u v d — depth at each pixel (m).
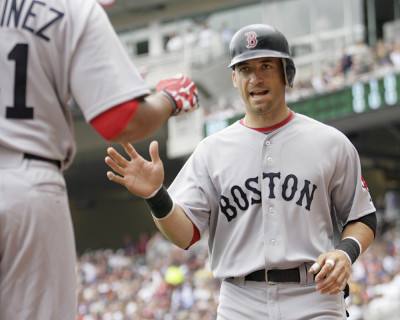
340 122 91.19
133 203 153.00
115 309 80.62
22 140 12.38
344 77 90.62
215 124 99.81
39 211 12.28
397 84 85.25
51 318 12.37
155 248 99.56
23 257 12.24
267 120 17.72
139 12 111.69
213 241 18.00
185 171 18.09
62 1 12.51
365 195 17.67
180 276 78.94
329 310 17.06
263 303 17.16
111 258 104.31
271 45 17.28
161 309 77.62
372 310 58.84
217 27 108.19
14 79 12.41
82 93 12.38
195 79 105.88
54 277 12.41
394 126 94.94
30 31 12.42
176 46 108.50
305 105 93.12
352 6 99.31
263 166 17.47
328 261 16.23
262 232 17.28
